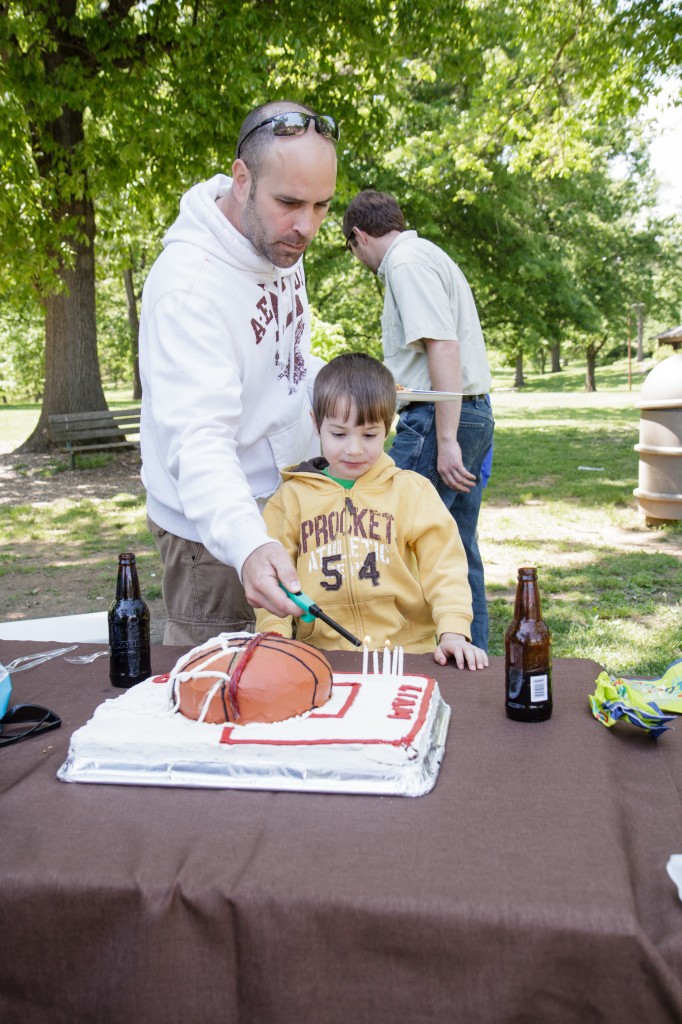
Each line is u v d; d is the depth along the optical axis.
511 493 9.18
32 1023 1.11
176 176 10.14
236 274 2.00
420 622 2.19
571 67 12.43
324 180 1.81
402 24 10.44
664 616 5.02
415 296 3.27
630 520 7.64
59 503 9.70
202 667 1.40
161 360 1.91
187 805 1.25
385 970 1.01
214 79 9.18
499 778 1.30
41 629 2.56
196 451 1.76
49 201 10.94
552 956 0.97
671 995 0.94
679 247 32.28
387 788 1.25
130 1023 1.07
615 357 61.00
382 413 2.05
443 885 1.03
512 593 5.56
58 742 1.50
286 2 9.47
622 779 1.34
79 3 11.23
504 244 20.20
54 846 1.15
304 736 1.30
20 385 35.84
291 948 1.02
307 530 2.14
